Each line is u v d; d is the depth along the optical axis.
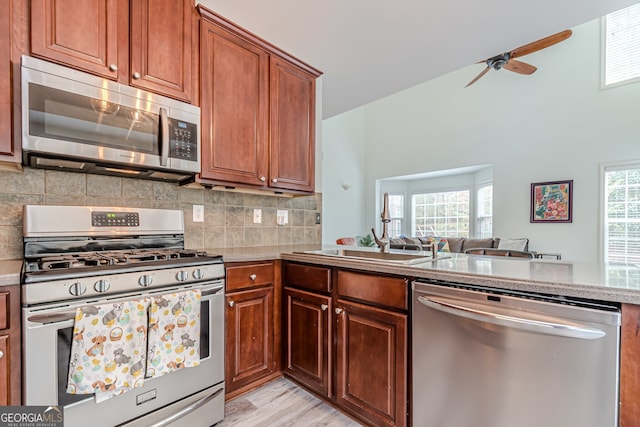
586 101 4.54
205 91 1.74
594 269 1.25
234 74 1.88
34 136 1.20
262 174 2.04
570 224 4.67
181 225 1.88
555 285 0.96
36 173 1.47
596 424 0.90
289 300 1.90
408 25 1.91
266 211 2.38
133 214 1.69
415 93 6.63
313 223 2.71
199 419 1.46
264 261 1.87
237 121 1.90
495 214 5.50
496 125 5.46
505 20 1.85
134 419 1.25
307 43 2.10
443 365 1.21
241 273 1.74
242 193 2.24
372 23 1.88
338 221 7.07
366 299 1.49
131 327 1.21
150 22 1.54
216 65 1.80
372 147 7.48
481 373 1.11
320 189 2.75
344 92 2.93
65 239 1.48
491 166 5.71
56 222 1.45
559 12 1.77
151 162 1.50
